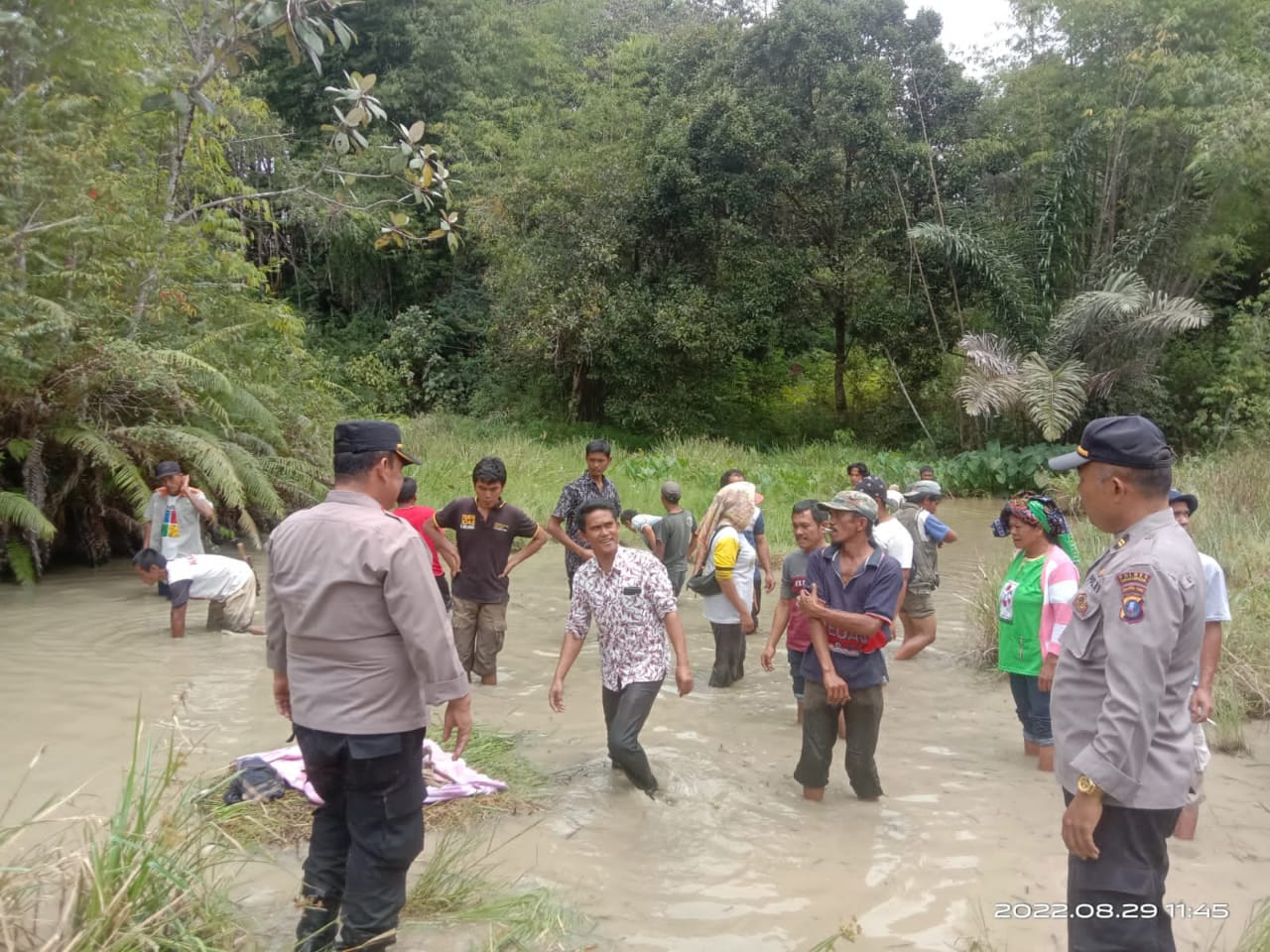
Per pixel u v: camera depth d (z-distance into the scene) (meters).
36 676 6.79
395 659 3.26
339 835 3.48
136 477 10.44
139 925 3.06
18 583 10.21
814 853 4.46
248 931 3.59
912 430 25.30
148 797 4.32
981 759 5.79
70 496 11.26
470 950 3.52
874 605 4.80
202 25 11.23
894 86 23.91
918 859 4.41
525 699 6.80
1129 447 2.88
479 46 28.30
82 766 5.13
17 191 10.23
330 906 3.45
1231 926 3.83
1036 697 5.57
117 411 11.27
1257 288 24.69
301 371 14.67
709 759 5.69
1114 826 2.78
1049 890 4.12
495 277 25.12
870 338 24.47
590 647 8.33
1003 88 25.22
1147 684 2.67
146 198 12.50
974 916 3.90
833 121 22.69
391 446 3.39
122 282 11.42
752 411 27.14
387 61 28.33
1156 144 22.45
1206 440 21.48
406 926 3.66
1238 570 9.27
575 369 25.34
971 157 23.31
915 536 7.82
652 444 24.38
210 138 14.09
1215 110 19.67
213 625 8.21
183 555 8.59
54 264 10.33
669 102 24.38
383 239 8.52
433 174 8.18
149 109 7.48
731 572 6.97
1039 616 5.55
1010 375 20.84
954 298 23.88
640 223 24.05
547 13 31.42
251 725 5.85
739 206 23.50
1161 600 2.70
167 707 6.15
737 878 4.20
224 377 11.91
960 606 10.03
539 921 3.71
